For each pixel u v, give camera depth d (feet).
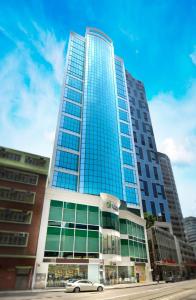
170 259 214.90
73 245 105.70
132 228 146.92
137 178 229.86
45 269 94.79
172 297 54.49
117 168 211.61
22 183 104.17
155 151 339.36
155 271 182.80
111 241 120.26
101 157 202.49
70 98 232.73
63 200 113.91
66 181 184.14
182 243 287.89
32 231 96.32
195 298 51.60
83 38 306.14
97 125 221.05
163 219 279.49
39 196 104.83
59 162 190.08
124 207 193.88
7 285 83.92
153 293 65.67
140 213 209.77
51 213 107.76
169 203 438.81
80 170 192.95
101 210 125.49
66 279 98.02
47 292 78.07
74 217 112.68
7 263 86.74
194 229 626.23
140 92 402.11
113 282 115.44
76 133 213.25
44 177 110.42
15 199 99.40
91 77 260.62
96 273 105.50
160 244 203.21
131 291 75.31
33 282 89.15
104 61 291.99
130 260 130.41
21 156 109.81
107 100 251.19
